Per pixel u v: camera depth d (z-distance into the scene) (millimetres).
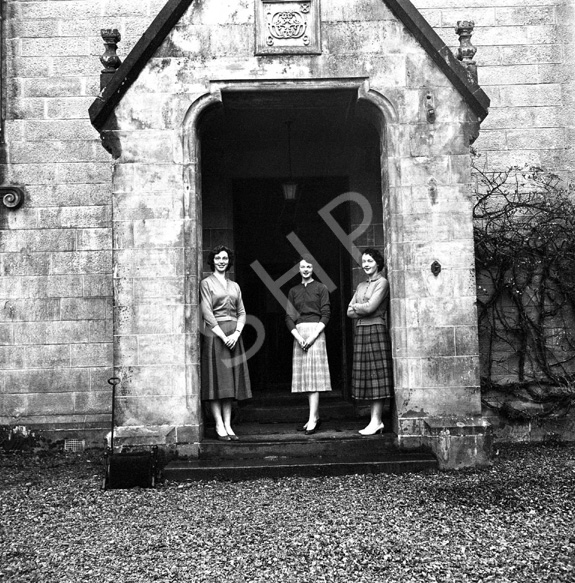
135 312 7031
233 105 7664
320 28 7293
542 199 9320
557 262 9203
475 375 7066
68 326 8938
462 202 7230
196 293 7113
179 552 4645
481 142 9414
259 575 4227
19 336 8914
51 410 8836
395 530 4996
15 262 9000
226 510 5555
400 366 7078
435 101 7293
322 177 9469
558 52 9523
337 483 6312
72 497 6191
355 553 4555
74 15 9336
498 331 9172
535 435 8867
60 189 9102
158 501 5910
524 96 9477
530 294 9219
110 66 7324
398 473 6660
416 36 7301
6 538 5070
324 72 7273
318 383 7508
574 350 9188
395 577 4180
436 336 7102
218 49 7246
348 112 7957
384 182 7461
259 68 7238
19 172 9125
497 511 5445
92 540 4949
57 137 9180
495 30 9523
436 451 6934
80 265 9008
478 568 4305
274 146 9352
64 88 9250
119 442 6891
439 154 7270
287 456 6934
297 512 5445
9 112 9203
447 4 9500
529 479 6441
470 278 7152
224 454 6957
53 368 8883
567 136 9438
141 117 7184
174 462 6805
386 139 7328
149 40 7145
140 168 7148
